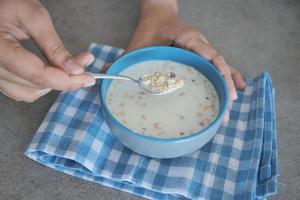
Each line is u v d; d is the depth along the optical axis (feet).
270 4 2.15
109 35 1.95
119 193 1.32
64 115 1.43
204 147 1.37
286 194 1.33
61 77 1.20
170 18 1.76
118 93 1.42
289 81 1.74
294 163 1.43
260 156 1.35
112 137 1.40
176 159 1.34
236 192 1.26
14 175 1.36
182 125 1.33
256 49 1.89
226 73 1.47
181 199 1.28
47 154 1.35
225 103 1.29
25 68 1.18
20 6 1.26
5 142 1.46
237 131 1.42
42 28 1.26
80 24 1.99
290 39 1.95
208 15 2.07
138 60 1.51
